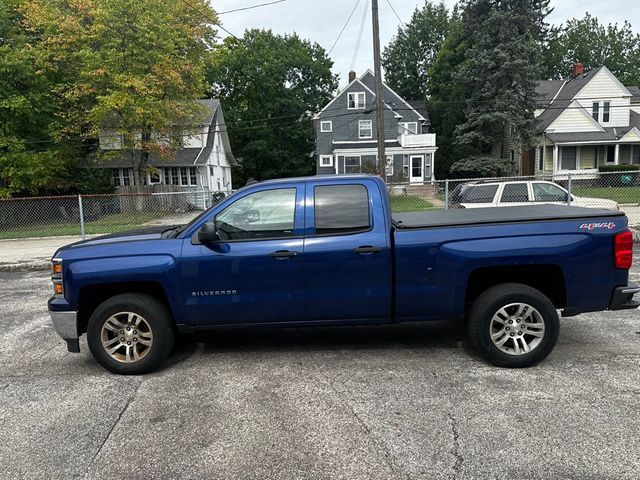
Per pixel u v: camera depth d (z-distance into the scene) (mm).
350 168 35031
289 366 4496
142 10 22016
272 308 4387
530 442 3061
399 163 34438
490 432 3197
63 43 21688
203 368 4523
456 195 12195
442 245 4285
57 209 17656
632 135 30422
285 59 47906
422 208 14656
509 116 29062
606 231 4227
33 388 4176
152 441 3219
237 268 4312
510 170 31047
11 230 16328
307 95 49781
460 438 3133
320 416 3494
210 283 4328
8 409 3775
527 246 4195
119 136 25281
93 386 4188
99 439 3266
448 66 43906
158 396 3934
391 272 4324
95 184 26500
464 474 2752
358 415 3492
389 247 4301
